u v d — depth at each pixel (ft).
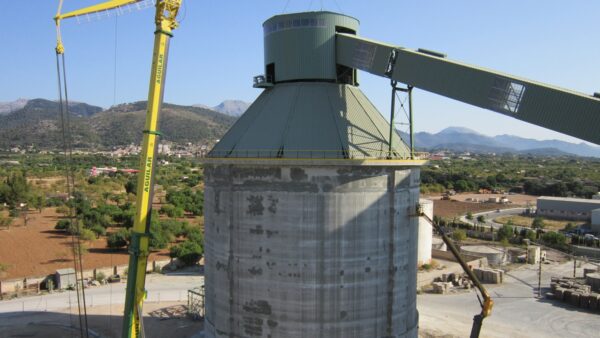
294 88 87.10
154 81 76.74
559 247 231.50
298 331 76.48
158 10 76.69
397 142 86.58
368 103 91.56
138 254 76.23
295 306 76.33
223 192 81.87
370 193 77.46
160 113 78.13
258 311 78.89
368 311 78.28
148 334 110.32
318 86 86.99
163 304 133.59
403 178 81.00
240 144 82.43
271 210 77.15
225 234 81.66
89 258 183.62
